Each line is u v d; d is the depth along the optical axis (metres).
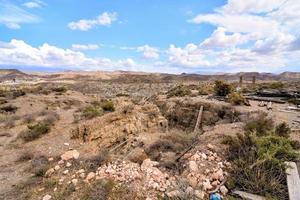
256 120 9.09
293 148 6.02
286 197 4.27
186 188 4.63
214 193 4.56
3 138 11.59
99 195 4.79
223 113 14.88
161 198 4.54
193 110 16.66
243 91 25.25
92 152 8.62
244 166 5.16
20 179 6.74
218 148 6.47
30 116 16.23
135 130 10.30
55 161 7.61
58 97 27.56
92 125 10.38
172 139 8.47
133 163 6.30
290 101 16.72
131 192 4.82
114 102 17.58
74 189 5.38
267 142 5.75
